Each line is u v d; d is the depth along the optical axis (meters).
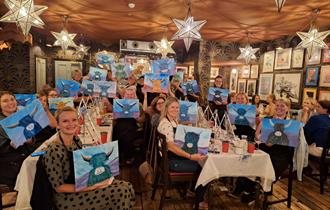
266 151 2.69
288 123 2.38
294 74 5.29
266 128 2.39
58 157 1.59
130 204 1.89
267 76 6.17
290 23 4.57
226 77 6.84
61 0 3.80
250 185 2.73
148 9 4.14
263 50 6.45
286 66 5.54
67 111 1.72
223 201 2.77
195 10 4.07
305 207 2.72
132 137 3.75
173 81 4.62
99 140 2.44
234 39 6.39
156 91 3.72
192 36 3.29
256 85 6.56
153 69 4.12
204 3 3.70
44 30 6.21
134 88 3.98
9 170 2.15
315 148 3.27
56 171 1.57
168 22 5.00
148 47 7.34
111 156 1.76
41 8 2.91
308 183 3.39
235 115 2.85
